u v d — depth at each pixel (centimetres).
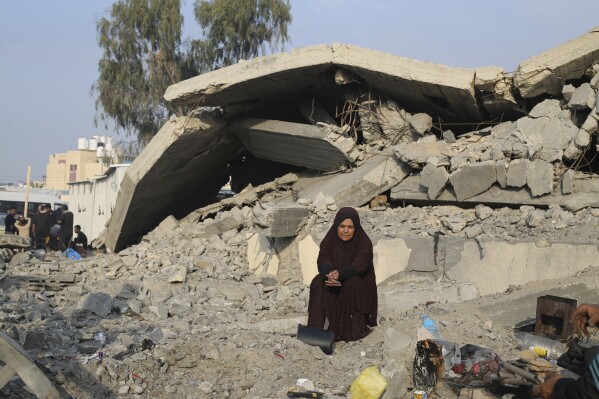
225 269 1063
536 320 653
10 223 2112
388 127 1294
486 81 1130
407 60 1176
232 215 1210
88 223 2800
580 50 1055
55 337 635
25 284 929
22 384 502
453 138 1212
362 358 633
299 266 1050
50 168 6469
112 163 3138
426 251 962
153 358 598
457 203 1082
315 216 1090
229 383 572
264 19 2883
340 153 1273
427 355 532
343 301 702
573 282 765
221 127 1452
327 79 1312
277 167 1723
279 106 1484
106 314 796
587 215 914
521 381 486
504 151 1027
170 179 1500
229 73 1282
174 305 866
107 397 530
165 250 1138
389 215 1094
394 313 797
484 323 711
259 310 895
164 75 2898
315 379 583
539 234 905
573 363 461
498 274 897
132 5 2822
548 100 1074
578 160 1012
